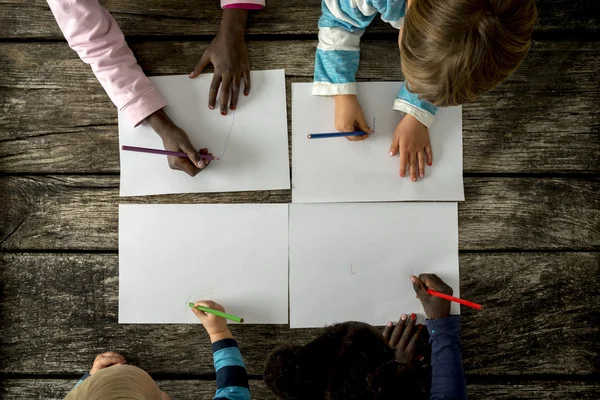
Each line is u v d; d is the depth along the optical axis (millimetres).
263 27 944
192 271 941
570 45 934
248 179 937
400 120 937
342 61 898
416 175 931
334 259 938
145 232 942
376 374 676
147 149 862
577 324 935
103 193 944
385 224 936
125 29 945
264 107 939
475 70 663
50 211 947
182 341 944
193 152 895
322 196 936
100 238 946
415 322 938
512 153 937
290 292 940
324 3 892
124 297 944
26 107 947
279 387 716
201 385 942
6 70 945
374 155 935
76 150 946
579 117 937
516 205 937
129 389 790
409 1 745
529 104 936
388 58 939
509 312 938
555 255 937
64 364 949
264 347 940
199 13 944
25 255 947
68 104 947
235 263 941
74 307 950
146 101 903
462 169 936
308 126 938
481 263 938
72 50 947
